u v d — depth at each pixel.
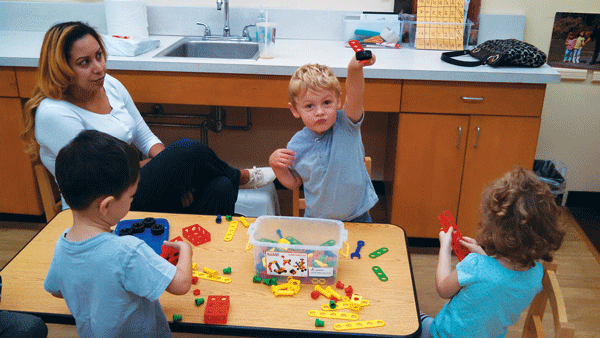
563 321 1.18
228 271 1.26
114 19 2.59
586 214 2.92
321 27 2.80
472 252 1.30
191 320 1.11
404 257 1.35
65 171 0.99
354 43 1.38
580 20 2.65
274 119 3.00
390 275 1.27
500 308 1.21
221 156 3.12
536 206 1.13
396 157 2.39
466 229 2.48
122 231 1.41
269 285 1.23
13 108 2.43
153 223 1.44
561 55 2.74
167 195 1.89
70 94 1.80
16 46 2.49
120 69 2.31
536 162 2.91
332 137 1.52
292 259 1.21
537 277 1.21
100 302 1.03
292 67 2.24
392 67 2.22
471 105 2.26
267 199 2.38
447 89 2.24
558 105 2.83
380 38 2.67
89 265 1.01
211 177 1.99
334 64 2.26
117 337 1.06
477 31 2.70
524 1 2.67
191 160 1.88
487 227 1.20
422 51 2.62
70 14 2.80
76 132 1.74
